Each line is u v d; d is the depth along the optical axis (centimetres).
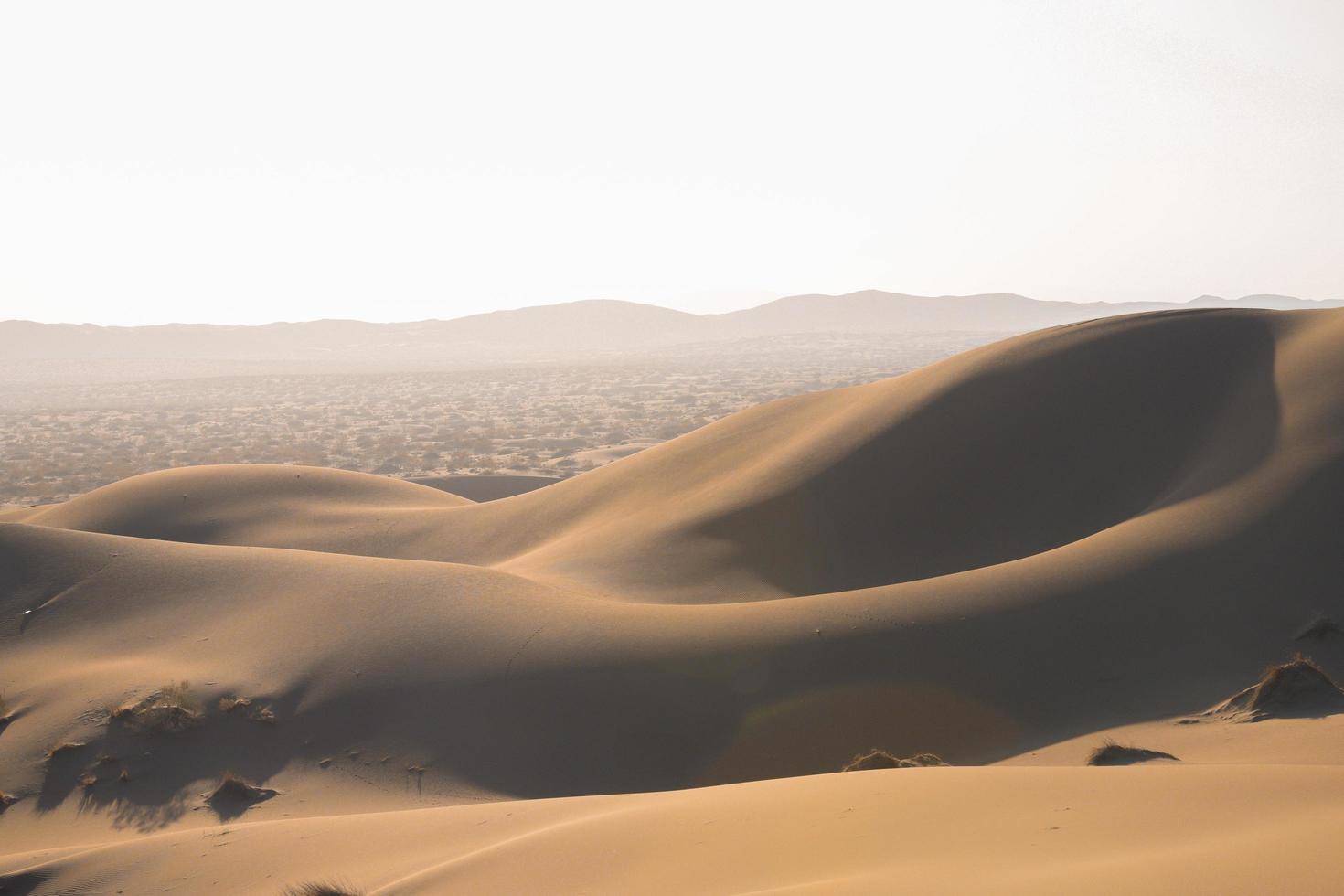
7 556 3797
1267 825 870
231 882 1516
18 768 2552
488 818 1612
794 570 4016
